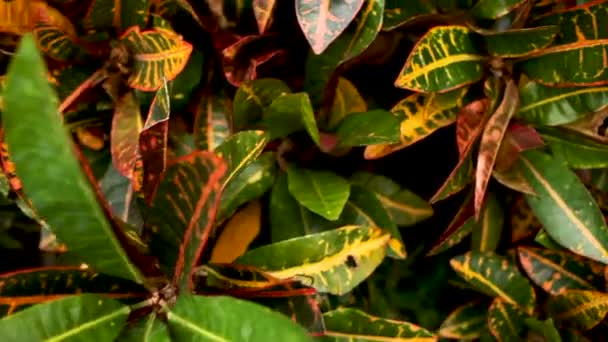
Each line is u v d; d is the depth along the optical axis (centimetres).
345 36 138
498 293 150
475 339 157
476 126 141
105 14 135
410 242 155
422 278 158
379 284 156
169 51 133
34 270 126
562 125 147
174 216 127
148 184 130
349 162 148
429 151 151
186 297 125
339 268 138
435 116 144
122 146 136
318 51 132
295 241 135
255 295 132
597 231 144
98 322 123
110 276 129
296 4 133
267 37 140
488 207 151
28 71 109
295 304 134
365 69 148
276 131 141
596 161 146
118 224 124
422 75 138
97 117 142
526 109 146
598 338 153
